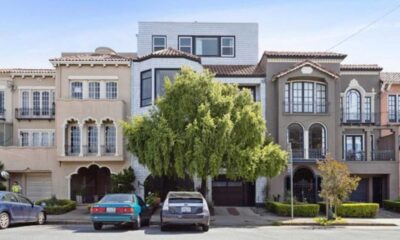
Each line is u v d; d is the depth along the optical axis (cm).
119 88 3184
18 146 3219
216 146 2372
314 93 3256
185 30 3659
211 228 2102
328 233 1889
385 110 3472
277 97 3228
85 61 3181
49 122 3397
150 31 3656
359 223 2358
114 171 3144
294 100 3241
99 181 3284
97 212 1911
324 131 3228
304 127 3212
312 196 3219
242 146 2462
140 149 2481
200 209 1912
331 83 3244
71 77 3198
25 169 3141
